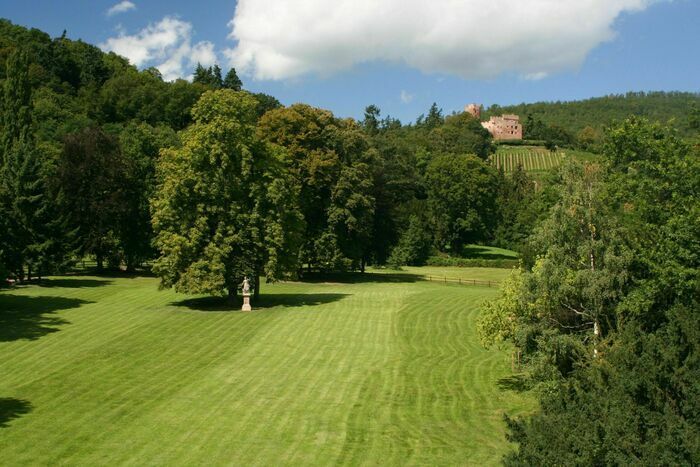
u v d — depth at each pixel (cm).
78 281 4922
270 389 2253
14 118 6162
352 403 2128
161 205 3744
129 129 6831
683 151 2305
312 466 1600
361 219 5659
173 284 3716
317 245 5478
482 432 1877
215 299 4141
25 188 4372
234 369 2497
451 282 6281
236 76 14075
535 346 2175
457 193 9906
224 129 3744
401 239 9088
